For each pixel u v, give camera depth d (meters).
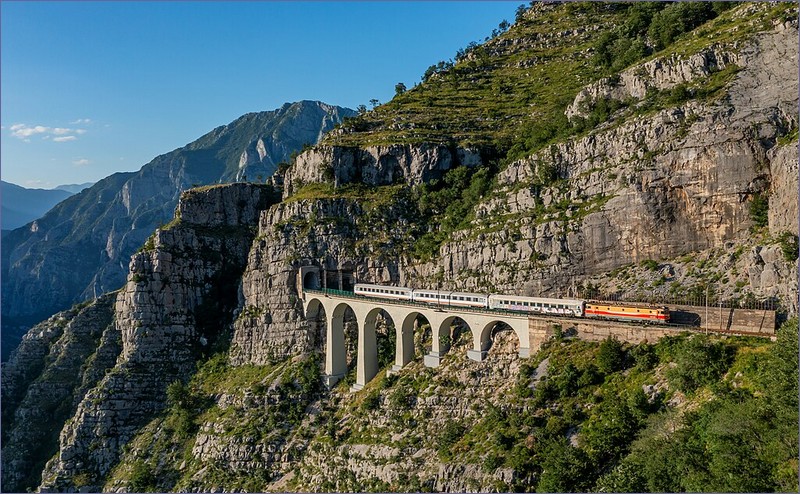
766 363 88.69
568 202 150.00
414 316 153.75
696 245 132.50
